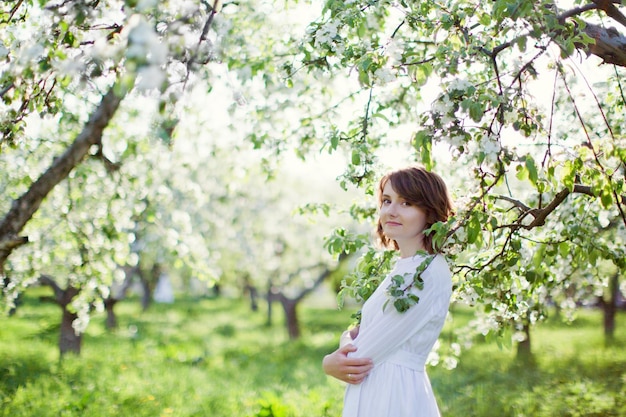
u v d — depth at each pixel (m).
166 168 7.13
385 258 3.24
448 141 2.39
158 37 1.94
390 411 2.33
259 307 30.80
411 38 3.95
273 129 5.07
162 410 6.97
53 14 2.24
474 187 2.82
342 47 3.21
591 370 9.19
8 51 2.78
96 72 2.11
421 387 2.39
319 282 17.53
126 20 1.93
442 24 2.80
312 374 10.22
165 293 32.91
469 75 3.51
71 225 6.37
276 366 11.36
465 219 2.51
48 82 3.17
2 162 5.95
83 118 6.16
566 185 2.73
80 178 6.25
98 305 6.67
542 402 7.11
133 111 6.66
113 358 11.11
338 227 3.72
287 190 16.09
